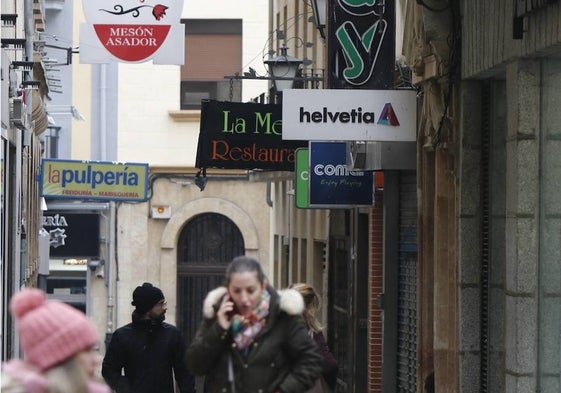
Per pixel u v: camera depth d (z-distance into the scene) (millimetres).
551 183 27078
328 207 43656
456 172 31797
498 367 30484
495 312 30734
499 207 30547
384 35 33375
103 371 29203
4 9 43562
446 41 31406
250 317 17844
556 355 27094
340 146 43750
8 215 45562
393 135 32844
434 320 33281
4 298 42531
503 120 30266
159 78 90500
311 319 25719
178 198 89875
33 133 64375
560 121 26922
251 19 90625
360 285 47531
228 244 90625
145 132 90375
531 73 27219
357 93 32656
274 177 64375
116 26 41719
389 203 39688
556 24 25047
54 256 88938
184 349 29297
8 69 41656
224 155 47719
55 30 89500
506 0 27922
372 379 44906
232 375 17938
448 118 31797
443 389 32844
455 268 32000
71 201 88750
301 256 65312
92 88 90250
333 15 33312
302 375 17938
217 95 90625
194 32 90750
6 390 12109
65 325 12320
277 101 53250
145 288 29078
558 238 27016
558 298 27016
